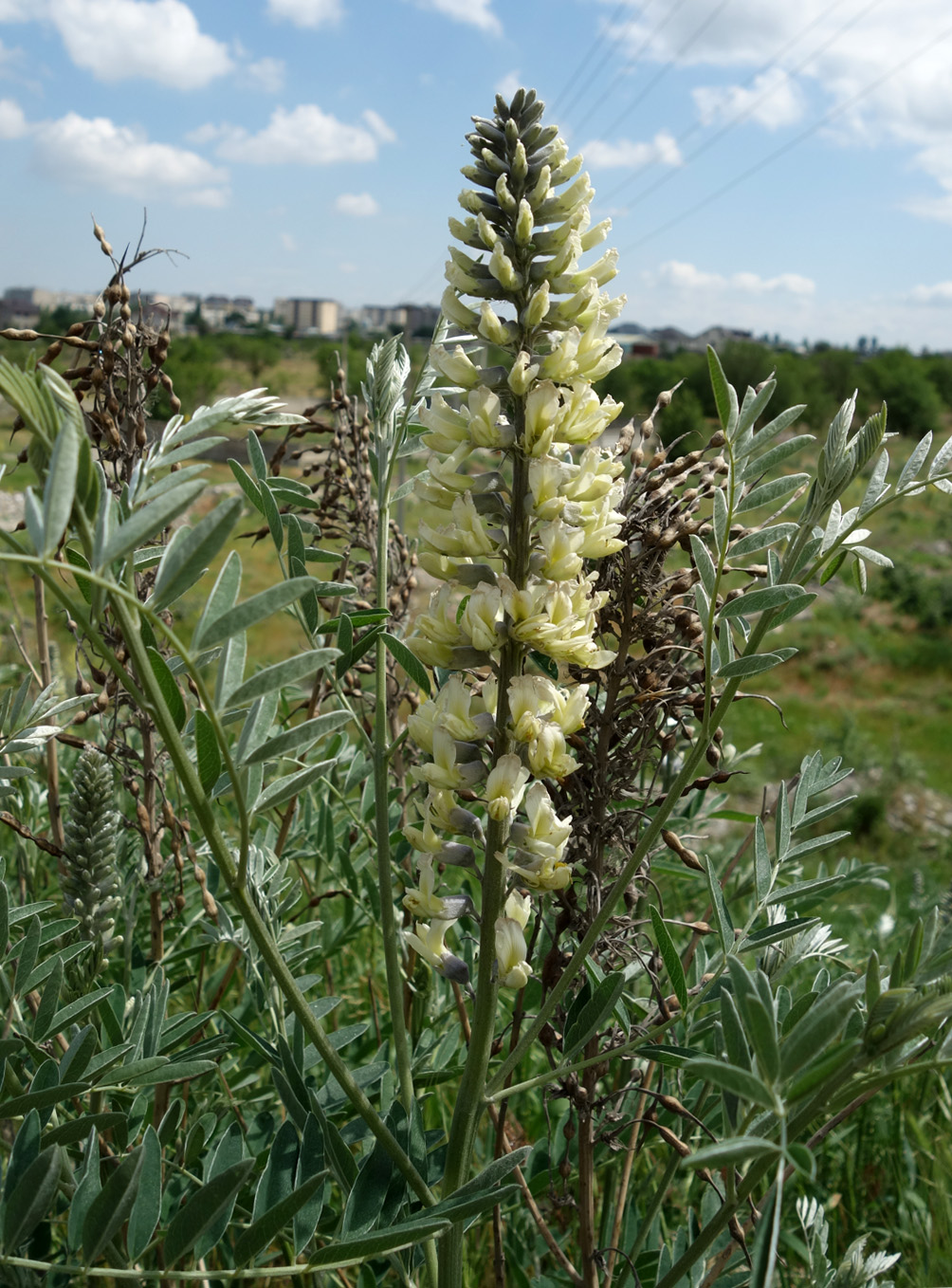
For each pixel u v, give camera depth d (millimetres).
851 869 3023
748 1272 2199
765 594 1683
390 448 2311
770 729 20844
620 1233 2461
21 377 1331
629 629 2076
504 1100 2258
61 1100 1642
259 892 2381
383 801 2031
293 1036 2146
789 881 3021
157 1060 1871
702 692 2143
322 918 3469
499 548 1644
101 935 2277
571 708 1592
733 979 1412
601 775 2092
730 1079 1296
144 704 1424
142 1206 1586
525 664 2084
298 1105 1825
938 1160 3191
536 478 1546
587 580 1639
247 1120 2619
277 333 142250
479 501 1623
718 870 3582
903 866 11789
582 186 1609
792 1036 1310
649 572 2072
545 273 1593
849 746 17578
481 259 1650
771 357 82312
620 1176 2588
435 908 1686
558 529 1550
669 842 2102
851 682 28422
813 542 1801
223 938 2318
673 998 2109
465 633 1617
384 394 2316
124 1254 1682
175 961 2693
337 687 2025
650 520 2051
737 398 1722
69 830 2268
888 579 36344
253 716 1641
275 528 2094
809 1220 2240
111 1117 1598
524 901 1666
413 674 1974
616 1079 2543
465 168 1636
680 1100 2438
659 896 2145
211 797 1599
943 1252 2850
